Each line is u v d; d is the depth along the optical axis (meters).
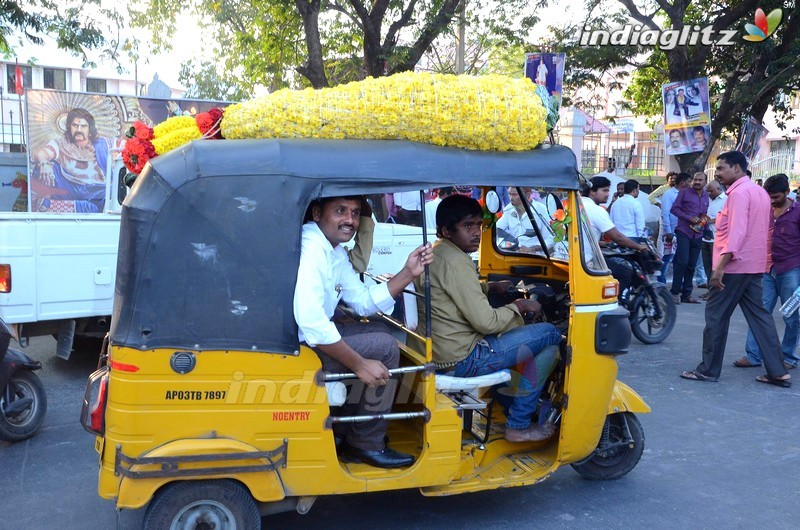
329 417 3.20
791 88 16.28
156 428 2.98
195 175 3.01
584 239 3.77
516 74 21.08
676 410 5.82
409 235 7.33
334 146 3.22
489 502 4.11
